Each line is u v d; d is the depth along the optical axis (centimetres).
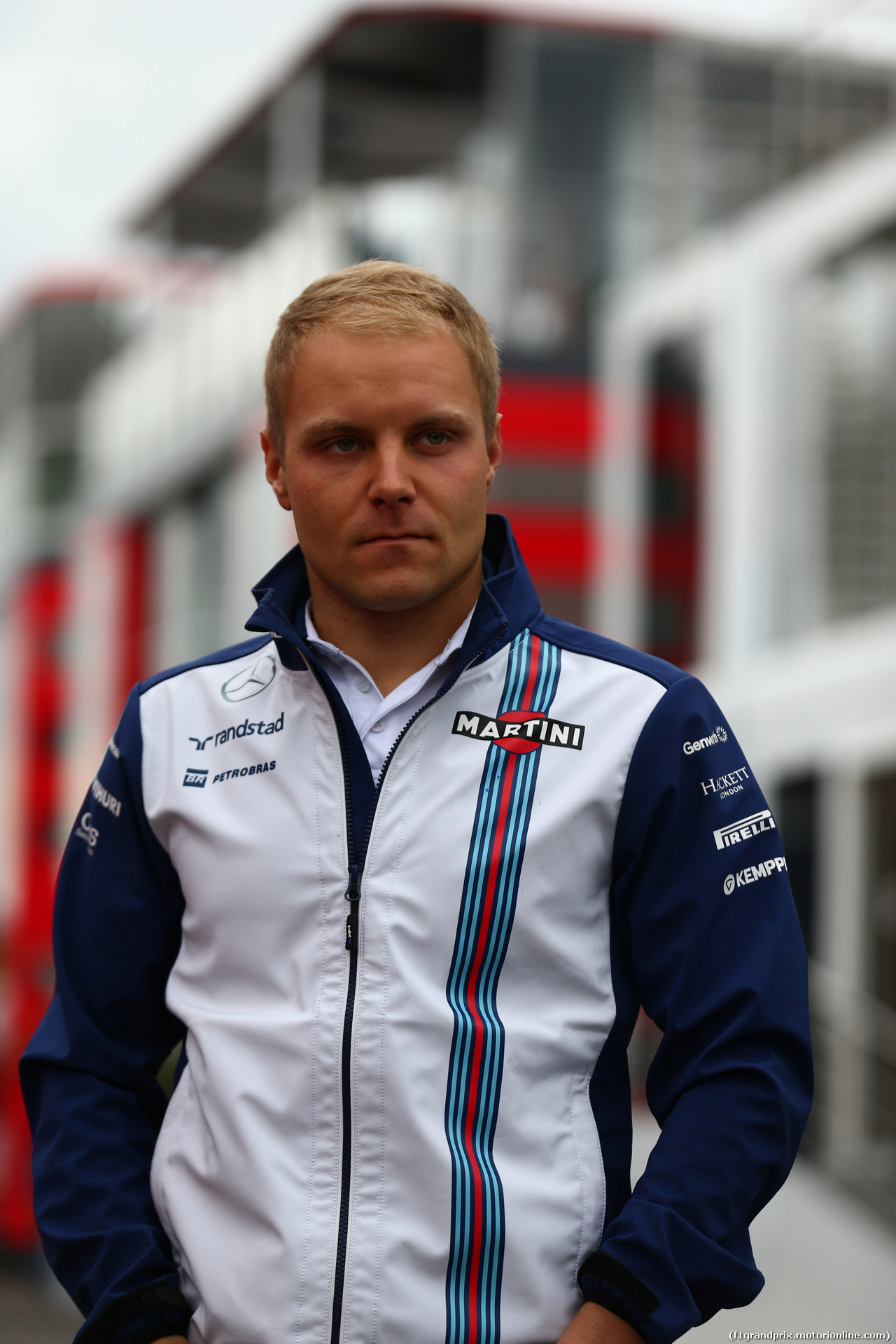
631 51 1193
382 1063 175
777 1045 178
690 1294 168
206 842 190
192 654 1390
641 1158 789
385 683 194
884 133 1070
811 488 1028
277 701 196
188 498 1420
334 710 189
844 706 913
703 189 1188
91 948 200
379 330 185
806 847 933
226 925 187
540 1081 178
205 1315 178
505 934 179
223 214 1452
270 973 183
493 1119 175
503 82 1195
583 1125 180
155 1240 184
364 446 185
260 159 1352
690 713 188
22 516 1620
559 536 1154
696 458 1179
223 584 1328
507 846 181
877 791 884
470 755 186
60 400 1617
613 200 1194
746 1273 172
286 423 192
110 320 1582
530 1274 172
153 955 200
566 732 187
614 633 1152
